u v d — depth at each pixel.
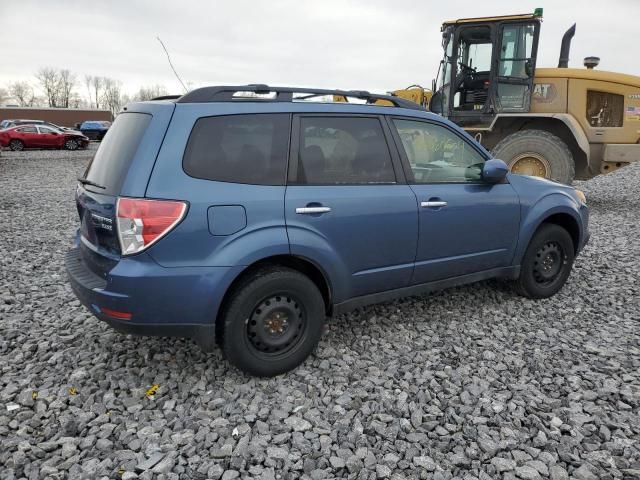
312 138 3.36
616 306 4.55
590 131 9.02
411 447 2.60
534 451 2.56
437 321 4.20
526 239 4.41
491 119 9.27
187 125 2.95
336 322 4.15
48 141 27.22
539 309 4.48
